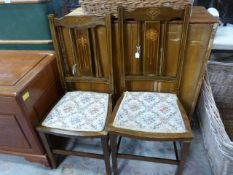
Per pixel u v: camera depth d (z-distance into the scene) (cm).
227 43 160
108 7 113
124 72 129
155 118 112
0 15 133
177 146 148
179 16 105
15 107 106
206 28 109
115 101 148
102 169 137
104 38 123
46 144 124
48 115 121
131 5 110
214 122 113
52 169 138
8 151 137
